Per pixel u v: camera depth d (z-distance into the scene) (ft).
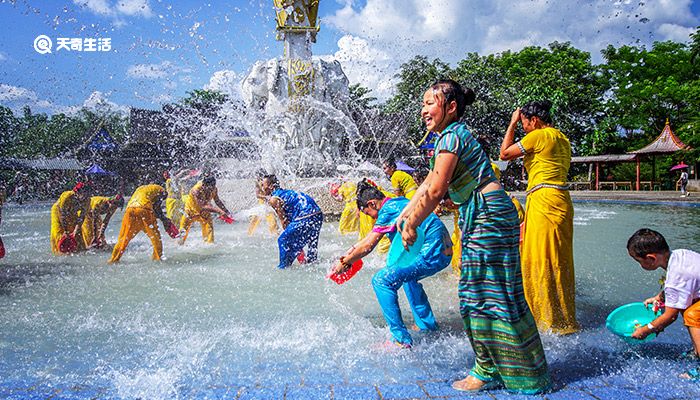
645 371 8.82
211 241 25.14
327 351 9.80
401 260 10.89
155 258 20.31
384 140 75.10
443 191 8.19
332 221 34.45
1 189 21.22
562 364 9.21
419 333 11.18
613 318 10.52
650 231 9.89
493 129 100.32
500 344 8.01
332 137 39.01
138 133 97.30
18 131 112.98
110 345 10.10
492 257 8.16
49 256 21.35
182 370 8.77
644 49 140.15
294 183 34.63
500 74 114.42
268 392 7.88
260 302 13.51
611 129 136.15
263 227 30.78
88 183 22.84
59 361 9.22
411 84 92.27
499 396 7.89
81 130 114.21
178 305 13.17
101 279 16.53
